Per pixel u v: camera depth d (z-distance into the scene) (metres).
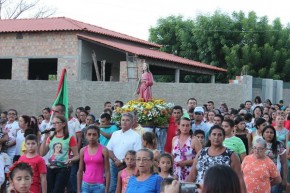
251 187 8.46
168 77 44.16
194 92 23.50
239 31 41.06
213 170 3.99
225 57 39.78
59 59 29.84
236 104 22.98
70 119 12.74
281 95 26.59
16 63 31.22
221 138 7.41
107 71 33.28
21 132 12.12
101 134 11.11
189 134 9.20
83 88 24.81
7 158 10.77
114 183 9.94
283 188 11.16
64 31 29.67
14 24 32.06
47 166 9.87
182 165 8.98
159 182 7.24
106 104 16.20
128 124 9.79
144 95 14.34
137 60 27.09
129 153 8.14
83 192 9.20
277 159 9.96
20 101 26.39
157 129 12.38
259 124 11.12
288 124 13.56
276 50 39.38
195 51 43.31
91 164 9.14
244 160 8.73
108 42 29.39
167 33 46.12
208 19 41.72
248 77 23.14
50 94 25.80
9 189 5.95
